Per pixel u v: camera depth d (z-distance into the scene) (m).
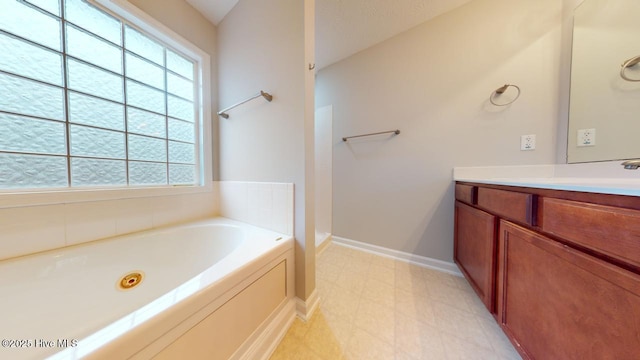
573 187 0.54
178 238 1.23
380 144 1.80
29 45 0.86
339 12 1.47
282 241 1.01
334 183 2.10
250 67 1.30
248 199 1.36
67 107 0.97
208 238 1.32
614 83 0.92
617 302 0.44
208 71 1.53
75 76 0.99
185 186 1.44
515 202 0.79
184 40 1.36
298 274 1.08
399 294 1.26
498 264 0.93
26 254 0.83
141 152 1.24
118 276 1.00
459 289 1.31
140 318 0.46
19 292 0.74
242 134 1.39
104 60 1.08
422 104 1.59
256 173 1.30
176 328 0.52
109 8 1.06
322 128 2.19
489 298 0.98
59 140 0.95
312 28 1.07
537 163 1.23
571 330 0.55
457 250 1.44
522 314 0.75
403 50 1.66
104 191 1.05
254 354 0.79
